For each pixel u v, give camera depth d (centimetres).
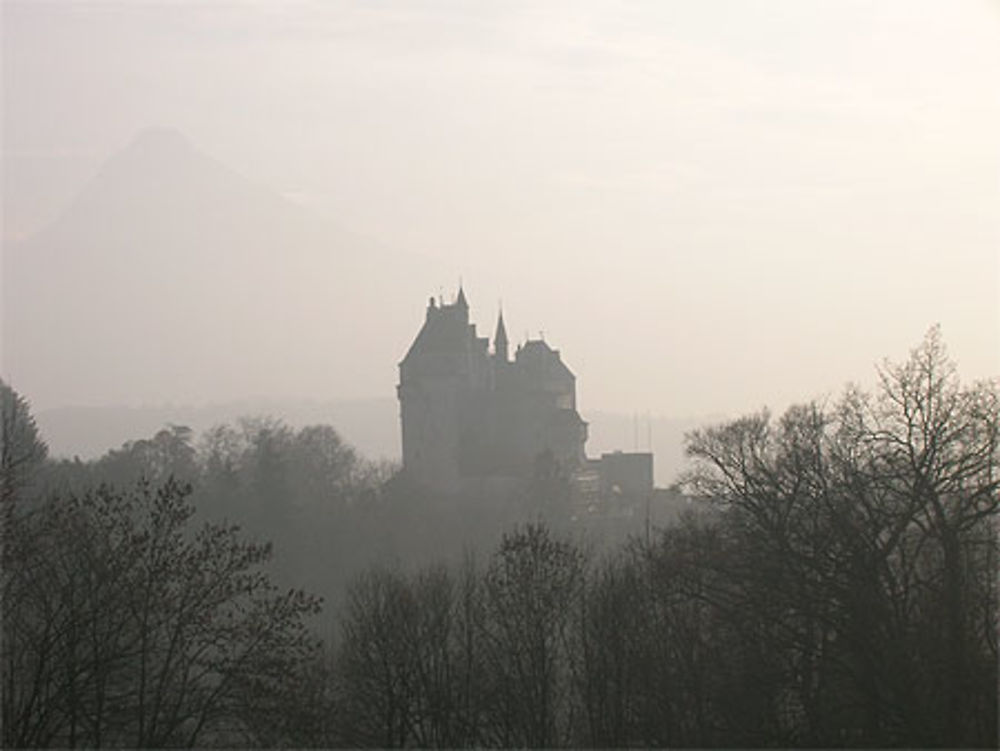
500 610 17288
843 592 13625
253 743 14375
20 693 14012
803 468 16162
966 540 14075
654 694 15138
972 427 15262
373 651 17300
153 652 14300
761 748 13638
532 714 15900
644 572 19250
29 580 13950
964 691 12850
